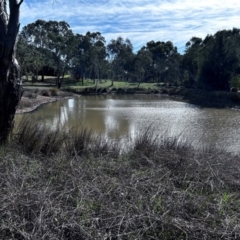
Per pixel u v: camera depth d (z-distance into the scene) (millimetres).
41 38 46062
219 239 2504
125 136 9906
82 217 2635
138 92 40969
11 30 4801
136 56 57969
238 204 3008
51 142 4793
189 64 42969
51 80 50094
